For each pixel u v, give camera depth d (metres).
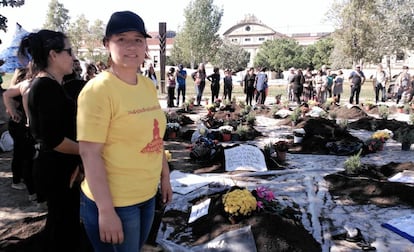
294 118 10.33
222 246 3.37
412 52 37.72
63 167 2.46
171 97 15.27
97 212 1.85
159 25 20.39
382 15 35.66
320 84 16.66
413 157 7.01
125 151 1.80
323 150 7.49
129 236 1.88
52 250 2.61
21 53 2.59
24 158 4.43
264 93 16.05
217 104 13.61
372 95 22.81
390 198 4.67
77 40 56.84
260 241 3.33
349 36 36.56
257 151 6.42
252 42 83.38
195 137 8.24
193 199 4.70
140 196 1.88
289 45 62.25
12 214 4.32
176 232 3.85
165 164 2.30
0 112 8.63
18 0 13.59
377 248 3.55
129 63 1.80
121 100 1.76
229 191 4.07
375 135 7.59
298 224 3.71
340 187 5.12
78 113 1.75
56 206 2.55
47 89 2.27
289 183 5.37
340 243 3.66
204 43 61.44
